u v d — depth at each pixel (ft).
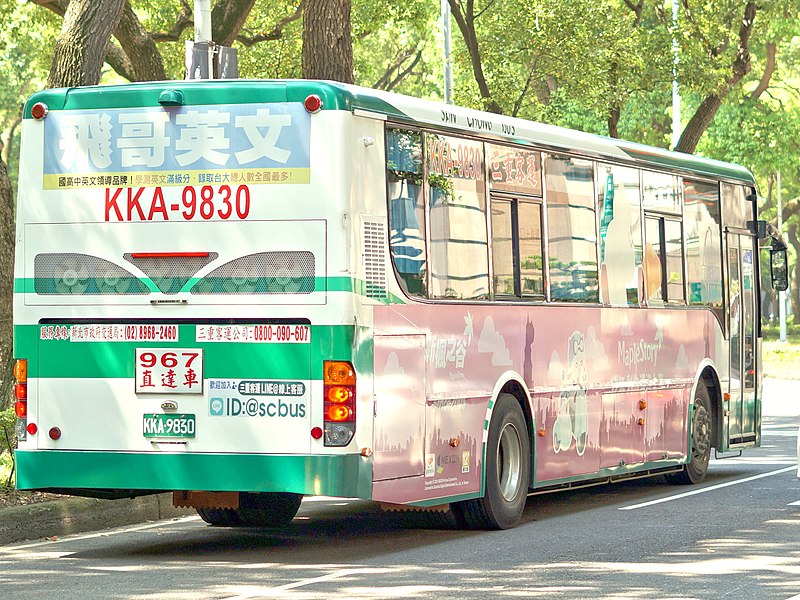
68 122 45.06
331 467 42.22
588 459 56.85
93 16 64.80
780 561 42.29
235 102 43.45
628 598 36.35
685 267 66.44
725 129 201.05
